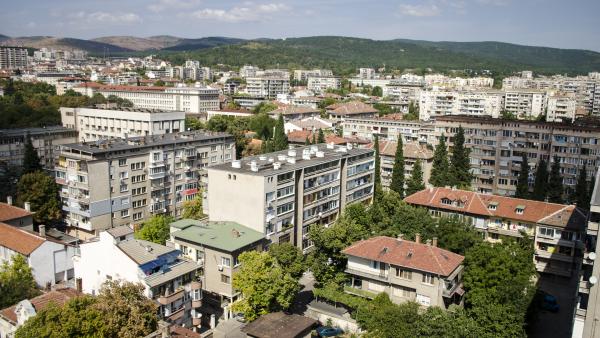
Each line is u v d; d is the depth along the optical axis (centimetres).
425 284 9281
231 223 11762
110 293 7625
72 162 14575
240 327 10081
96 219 14488
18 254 10731
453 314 8638
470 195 13700
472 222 13288
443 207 13512
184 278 9469
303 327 8650
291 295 9694
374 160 16375
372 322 8688
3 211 12369
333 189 14325
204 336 8900
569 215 12244
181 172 16938
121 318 7138
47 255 11050
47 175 15488
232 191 11994
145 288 8706
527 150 18962
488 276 9312
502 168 19375
